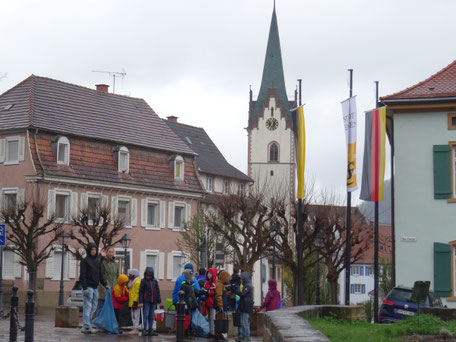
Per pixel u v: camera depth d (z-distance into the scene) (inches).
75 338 795.4
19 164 2134.6
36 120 2167.8
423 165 1348.4
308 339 379.2
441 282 1325.0
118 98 2608.3
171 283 2539.4
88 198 2249.0
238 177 3484.3
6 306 1983.3
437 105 1338.6
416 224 1344.7
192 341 834.8
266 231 1855.3
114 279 909.2
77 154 2250.2
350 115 1237.1
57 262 2118.6
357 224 2060.8
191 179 2667.3
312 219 1777.8
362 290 4352.9
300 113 1253.1
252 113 4985.2
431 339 619.8
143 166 2484.0
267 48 4995.1
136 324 875.4
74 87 2433.6
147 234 2447.1
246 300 844.6
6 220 1702.8
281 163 4916.3
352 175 1245.1
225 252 2427.4
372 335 614.2
